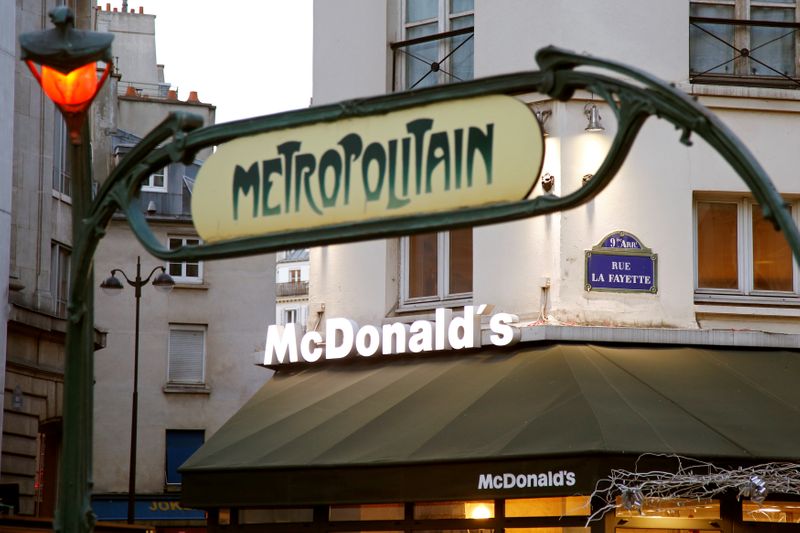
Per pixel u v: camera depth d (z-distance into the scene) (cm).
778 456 1672
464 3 2164
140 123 4759
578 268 1969
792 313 2023
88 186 862
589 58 653
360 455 1858
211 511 2114
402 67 2220
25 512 2930
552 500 1805
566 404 1773
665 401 1791
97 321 4438
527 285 1994
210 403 4512
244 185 742
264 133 739
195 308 4547
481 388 1902
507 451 1723
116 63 5453
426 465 1786
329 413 2012
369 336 2105
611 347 1939
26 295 2958
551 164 1981
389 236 693
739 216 2059
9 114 2784
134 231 807
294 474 1911
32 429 2977
